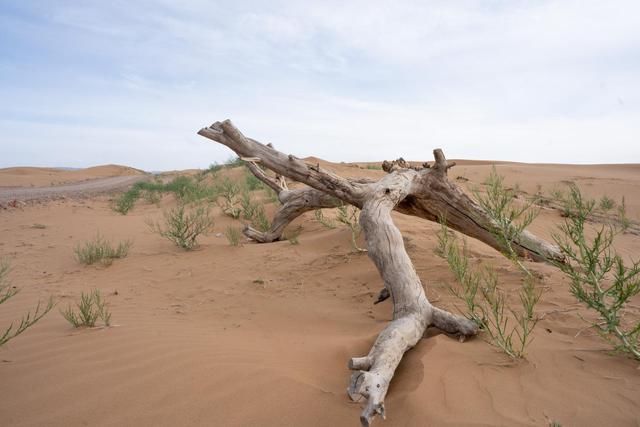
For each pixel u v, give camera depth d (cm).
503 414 210
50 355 295
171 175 3712
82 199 1903
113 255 705
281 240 785
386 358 251
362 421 196
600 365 259
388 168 614
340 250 637
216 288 521
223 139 536
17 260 705
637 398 222
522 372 253
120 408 226
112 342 317
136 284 552
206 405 228
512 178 1978
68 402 232
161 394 239
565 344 291
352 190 506
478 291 407
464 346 292
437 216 595
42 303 452
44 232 974
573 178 1984
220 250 729
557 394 229
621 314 337
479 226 570
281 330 378
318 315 415
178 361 281
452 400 222
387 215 443
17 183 3472
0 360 287
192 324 385
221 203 1222
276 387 246
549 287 405
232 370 266
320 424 212
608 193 1650
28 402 233
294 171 520
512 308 363
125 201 1504
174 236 789
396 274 366
